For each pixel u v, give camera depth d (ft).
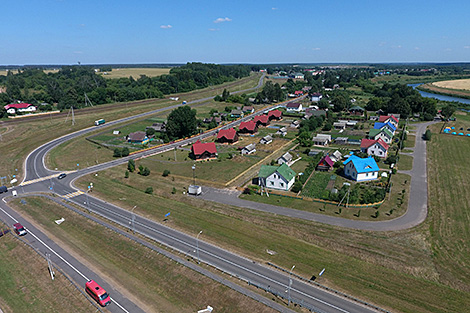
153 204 216.95
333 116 510.58
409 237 171.53
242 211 205.77
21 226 181.57
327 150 337.93
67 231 182.70
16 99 617.21
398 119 472.85
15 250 164.86
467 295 129.49
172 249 162.50
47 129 430.20
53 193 237.45
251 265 150.10
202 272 143.95
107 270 147.95
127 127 451.94
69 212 204.44
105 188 246.68
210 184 253.65
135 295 131.85
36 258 157.48
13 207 214.69
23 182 262.88
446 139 373.81
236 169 288.92
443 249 161.17
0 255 161.79
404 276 141.59
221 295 130.31
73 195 233.55
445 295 129.49
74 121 474.49
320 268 147.54
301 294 130.62
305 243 168.45
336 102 559.38
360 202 209.36
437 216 193.67
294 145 365.40
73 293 133.59
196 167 296.92
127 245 165.99
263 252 160.35
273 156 326.65
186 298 129.70
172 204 216.95
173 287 135.85
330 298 128.47
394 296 128.88
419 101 499.51
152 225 187.83
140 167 279.08
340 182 251.60
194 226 186.19
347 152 324.80
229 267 148.25
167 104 639.35
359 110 531.50
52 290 135.95
